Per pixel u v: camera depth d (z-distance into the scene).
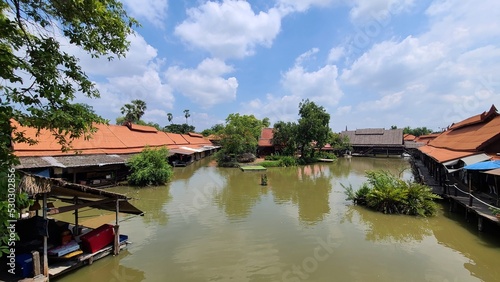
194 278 7.90
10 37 4.65
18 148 16.64
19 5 5.04
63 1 5.12
